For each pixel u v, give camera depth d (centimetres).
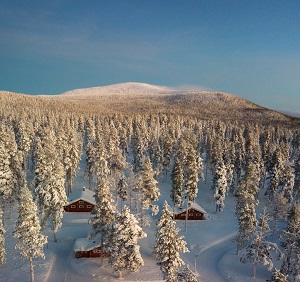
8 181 4888
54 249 4541
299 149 10619
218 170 6562
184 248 3544
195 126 15225
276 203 5366
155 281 3806
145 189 5100
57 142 6625
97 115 17325
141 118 14825
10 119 10725
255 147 8362
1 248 3653
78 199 5959
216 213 6650
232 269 4434
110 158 7612
